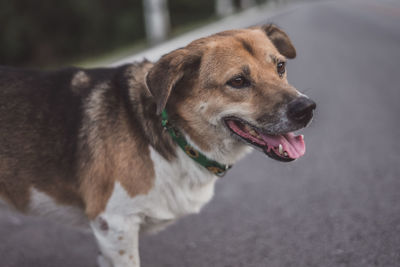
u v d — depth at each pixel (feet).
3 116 9.33
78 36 100.83
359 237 10.78
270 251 10.74
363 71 29.48
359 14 70.85
